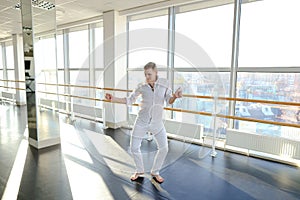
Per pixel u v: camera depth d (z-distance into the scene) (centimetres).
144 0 369
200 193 207
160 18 407
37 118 312
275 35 299
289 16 287
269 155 298
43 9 318
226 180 234
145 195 201
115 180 226
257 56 317
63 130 406
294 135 291
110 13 427
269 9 301
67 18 497
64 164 263
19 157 284
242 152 312
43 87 376
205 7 357
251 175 246
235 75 338
